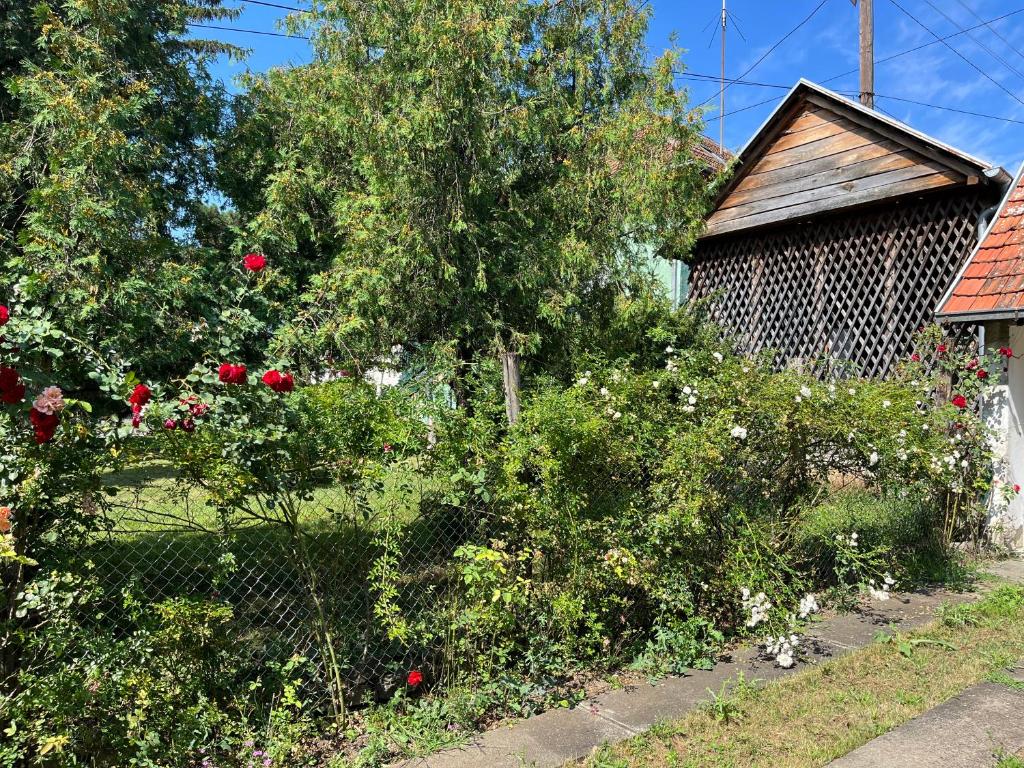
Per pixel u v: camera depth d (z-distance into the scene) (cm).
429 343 611
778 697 387
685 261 1100
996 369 683
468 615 362
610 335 719
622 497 429
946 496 662
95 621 280
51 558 273
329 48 686
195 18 920
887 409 578
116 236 441
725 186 1021
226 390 300
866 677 418
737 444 475
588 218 670
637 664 420
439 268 597
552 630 406
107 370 285
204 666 300
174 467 291
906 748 337
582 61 693
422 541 368
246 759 299
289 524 331
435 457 356
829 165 920
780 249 1002
